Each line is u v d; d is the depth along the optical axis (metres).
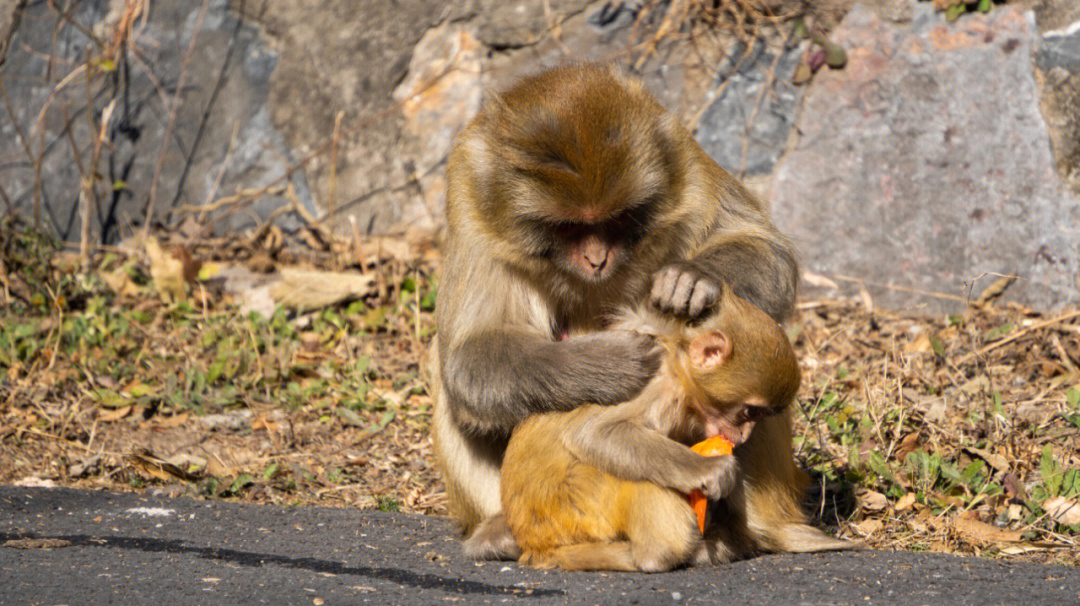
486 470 8.77
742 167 15.35
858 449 9.95
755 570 7.43
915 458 9.47
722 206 8.64
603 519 7.48
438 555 8.05
